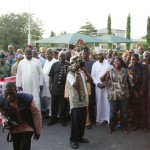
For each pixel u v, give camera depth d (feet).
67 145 20.40
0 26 152.97
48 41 61.98
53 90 24.53
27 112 14.02
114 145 20.42
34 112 14.11
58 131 23.30
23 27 156.97
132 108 23.99
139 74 23.00
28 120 14.21
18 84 24.75
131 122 24.62
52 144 20.58
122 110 22.65
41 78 25.41
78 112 19.62
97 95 24.84
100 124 25.17
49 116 27.30
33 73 24.63
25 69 24.54
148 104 23.36
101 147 20.06
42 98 28.27
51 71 24.61
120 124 23.52
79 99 19.43
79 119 19.84
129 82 22.65
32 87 24.62
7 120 13.85
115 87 22.33
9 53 34.22
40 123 14.33
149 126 23.57
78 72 19.31
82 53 25.18
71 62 19.49
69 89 19.72
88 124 24.06
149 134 22.66
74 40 57.62
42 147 20.03
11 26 152.97
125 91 22.35
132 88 23.40
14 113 13.80
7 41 149.38
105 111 25.22
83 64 19.72
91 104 24.27
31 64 24.71
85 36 61.26
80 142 20.92
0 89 24.66
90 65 25.02
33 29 162.91
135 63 23.13
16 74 25.95
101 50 24.70
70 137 20.33
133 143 20.79
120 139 21.58
